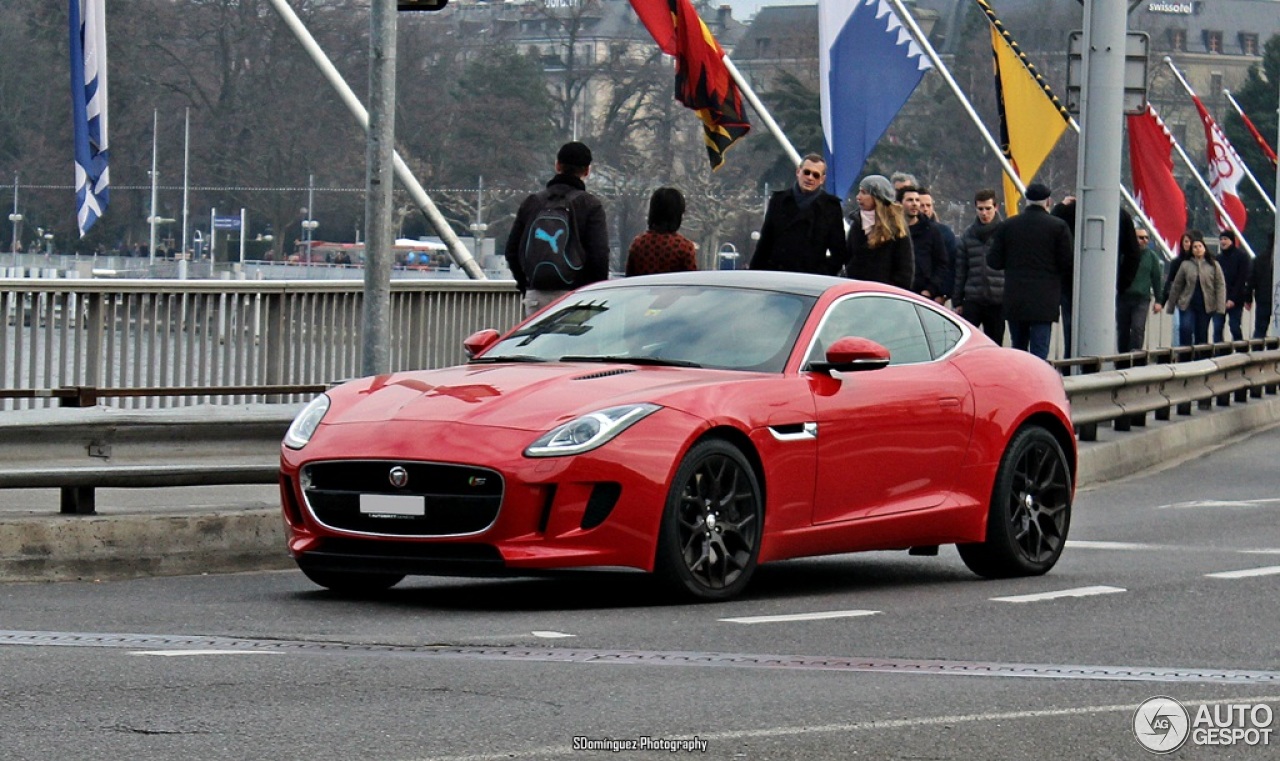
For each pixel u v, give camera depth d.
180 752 14.24
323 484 22.50
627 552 21.98
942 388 25.70
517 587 24.66
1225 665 19.00
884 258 38.66
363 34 194.25
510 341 25.47
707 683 17.39
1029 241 46.84
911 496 25.22
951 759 14.59
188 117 186.50
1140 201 82.62
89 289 35.97
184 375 38.00
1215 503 37.12
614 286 26.33
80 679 17.11
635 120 196.88
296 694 16.50
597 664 18.34
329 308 41.16
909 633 20.84
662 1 49.41
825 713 16.11
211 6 192.12
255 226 192.62
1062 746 15.11
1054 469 27.00
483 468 21.55
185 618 21.36
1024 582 25.88
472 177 193.00
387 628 20.69
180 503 29.72
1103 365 49.22
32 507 29.14
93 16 42.28
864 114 50.06
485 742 14.73
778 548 23.59
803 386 24.05
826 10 49.81
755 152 189.88
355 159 193.00
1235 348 58.00
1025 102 64.94
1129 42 50.22
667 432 22.25
